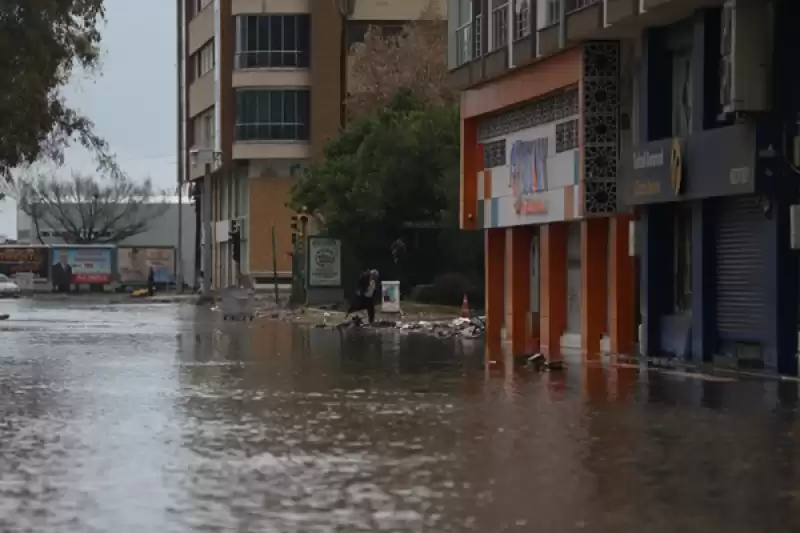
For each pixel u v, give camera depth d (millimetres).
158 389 23453
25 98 40375
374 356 33156
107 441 16391
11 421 18500
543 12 35375
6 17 40188
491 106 40531
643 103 31734
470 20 42000
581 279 35438
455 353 34500
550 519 11297
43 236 149750
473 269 64375
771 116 26516
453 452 15414
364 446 15961
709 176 28156
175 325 51750
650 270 31734
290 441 16438
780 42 26391
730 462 14609
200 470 14039
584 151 33531
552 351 35312
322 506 11914
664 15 29672
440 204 64438
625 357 32000
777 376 26219
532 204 37906
